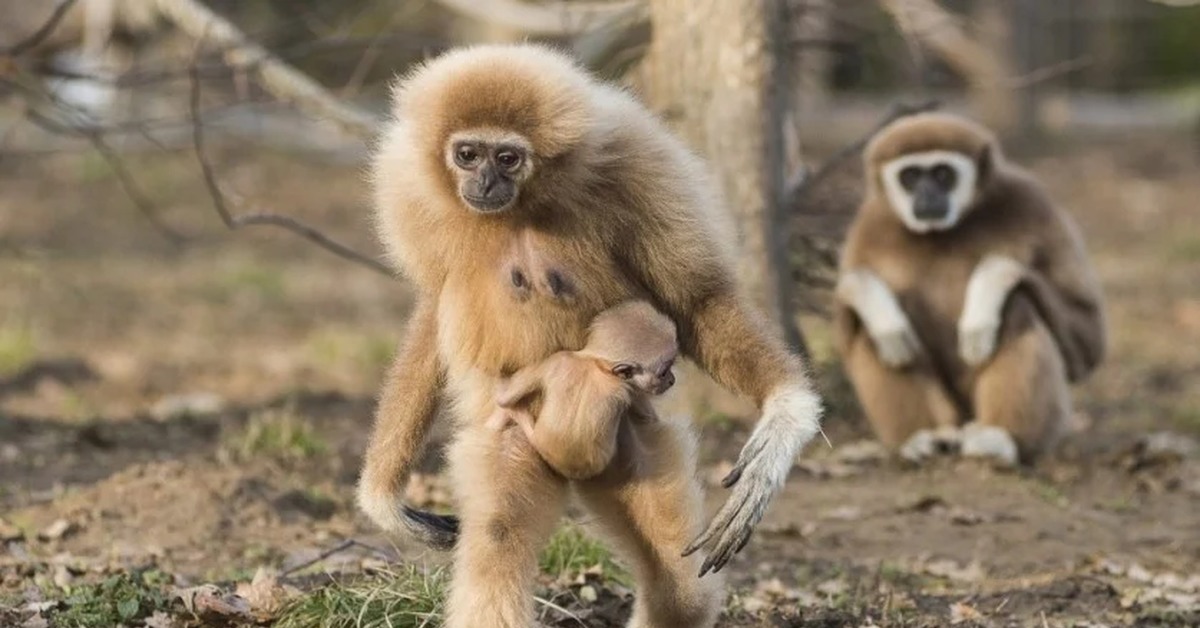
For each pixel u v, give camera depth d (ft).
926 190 50.62
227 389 66.33
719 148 47.96
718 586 28.02
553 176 27.76
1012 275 49.73
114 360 72.95
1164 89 159.94
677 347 28.09
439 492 41.09
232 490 40.60
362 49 102.47
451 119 27.73
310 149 131.03
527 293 28.04
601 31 54.13
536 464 27.61
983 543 40.57
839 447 51.47
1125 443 53.47
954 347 51.72
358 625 29.27
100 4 78.28
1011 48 128.26
